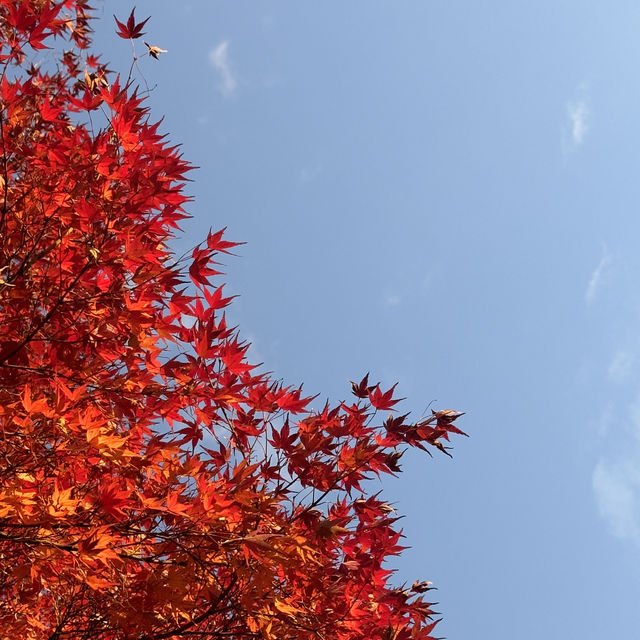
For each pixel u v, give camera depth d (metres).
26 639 3.55
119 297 3.68
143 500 3.15
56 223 3.84
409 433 3.98
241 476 3.54
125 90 3.87
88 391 3.75
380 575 4.25
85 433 3.26
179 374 3.79
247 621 3.62
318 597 4.04
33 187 3.81
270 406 3.95
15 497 2.82
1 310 3.75
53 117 4.05
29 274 3.73
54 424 3.16
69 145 3.91
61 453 3.28
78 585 3.47
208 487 3.33
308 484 3.93
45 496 3.27
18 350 3.59
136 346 3.75
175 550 3.48
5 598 3.61
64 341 3.60
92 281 3.73
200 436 4.12
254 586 3.54
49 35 4.02
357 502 4.35
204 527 3.37
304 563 3.86
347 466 3.94
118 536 3.21
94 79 4.34
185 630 3.75
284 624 3.77
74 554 3.00
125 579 3.35
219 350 3.80
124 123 3.81
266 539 3.32
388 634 3.83
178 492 3.21
